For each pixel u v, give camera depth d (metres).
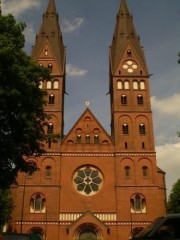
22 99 30.38
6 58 28.00
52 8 83.12
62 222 62.28
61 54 77.06
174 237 17.31
